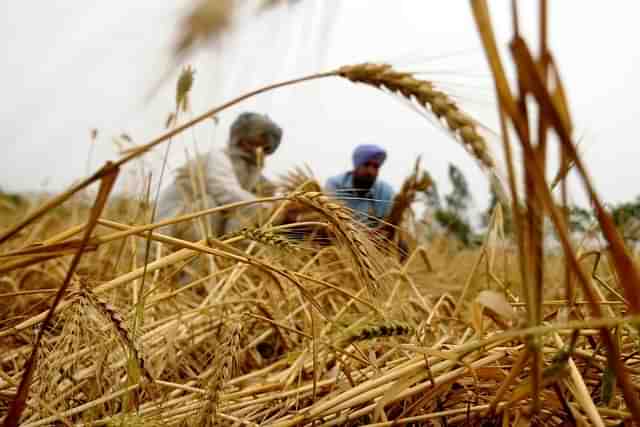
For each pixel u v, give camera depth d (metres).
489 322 1.88
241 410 1.62
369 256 1.52
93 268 3.25
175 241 1.50
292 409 1.72
